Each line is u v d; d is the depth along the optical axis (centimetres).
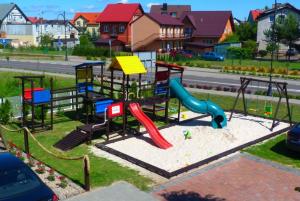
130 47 7000
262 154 1419
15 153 1330
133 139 1578
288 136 1398
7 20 8394
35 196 829
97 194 1041
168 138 1597
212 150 1458
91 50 6147
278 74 4025
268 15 6725
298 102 2489
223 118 1753
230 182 1157
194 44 6925
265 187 1126
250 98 2614
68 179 1139
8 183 854
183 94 1780
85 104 1880
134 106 1648
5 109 1823
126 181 1148
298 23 5725
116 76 3656
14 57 5641
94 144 1516
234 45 6788
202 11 7612
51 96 1719
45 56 5931
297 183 1159
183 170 1225
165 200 1027
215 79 3631
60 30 9519
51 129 1730
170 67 1858
